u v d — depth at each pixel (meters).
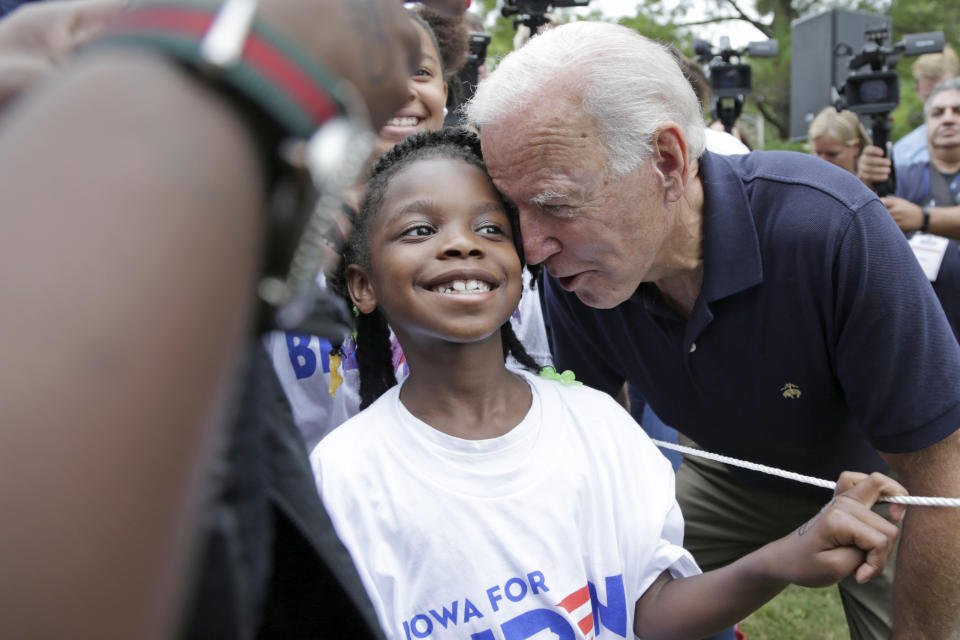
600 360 2.25
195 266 0.33
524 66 1.57
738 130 4.42
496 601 1.39
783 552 1.41
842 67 5.74
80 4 0.50
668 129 1.62
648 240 1.69
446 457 1.47
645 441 1.60
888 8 13.15
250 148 0.37
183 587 0.36
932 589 1.81
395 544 1.43
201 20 0.37
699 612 1.45
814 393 1.94
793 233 1.75
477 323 1.49
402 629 1.38
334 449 1.50
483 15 10.24
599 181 1.57
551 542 1.43
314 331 0.67
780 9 13.42
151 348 0.32
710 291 1.81
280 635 0.72
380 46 0.46
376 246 1.56
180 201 0.33
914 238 3.81
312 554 0.69
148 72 0.35
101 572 0.30
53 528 0.30
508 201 1.62
